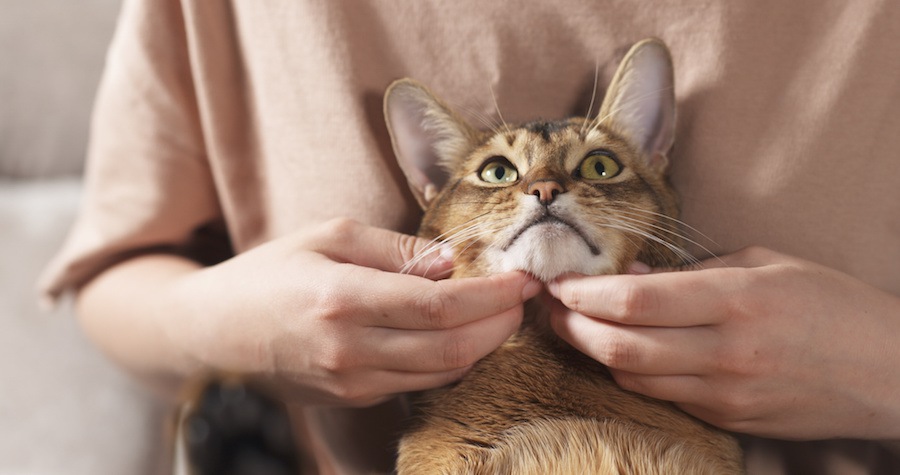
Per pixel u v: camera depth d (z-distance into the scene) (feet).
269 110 1.82
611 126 1.66
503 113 1.73
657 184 1.65
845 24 1.61
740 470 1.61
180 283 1.80
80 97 3.35
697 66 1.65
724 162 1.63
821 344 1.48
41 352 2.84
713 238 1.65
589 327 1.49
